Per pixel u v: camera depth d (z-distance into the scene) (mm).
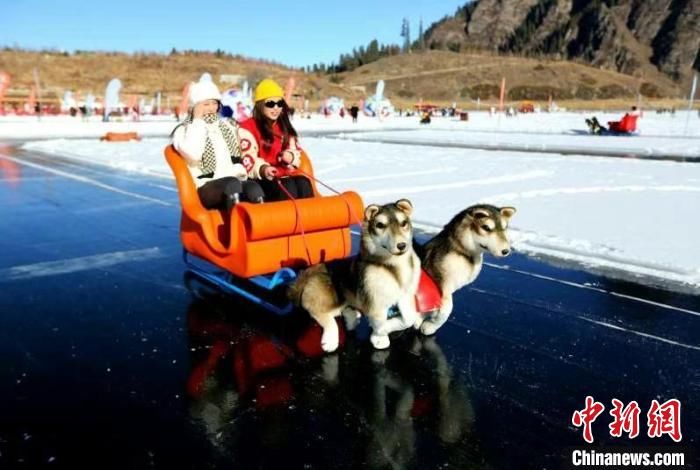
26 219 8055
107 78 74250
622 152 18453
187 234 5219
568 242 6695
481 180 11500
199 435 2961
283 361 3826
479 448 2877
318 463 2740
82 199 9625
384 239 3559
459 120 49875
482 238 3873
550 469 2717
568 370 3705
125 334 4215
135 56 84438
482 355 3926
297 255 4586
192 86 5047
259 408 3229
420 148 19641
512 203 9125
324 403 3293
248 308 4746
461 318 4582
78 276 5547
